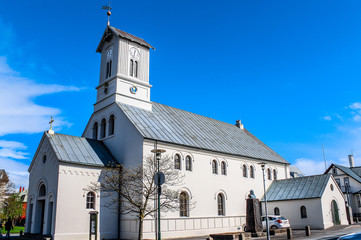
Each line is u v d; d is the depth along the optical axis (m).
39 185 29.59
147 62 38.66
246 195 39.22
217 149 36.78
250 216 29.59
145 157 28.98
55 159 27.92
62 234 25.88
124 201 28.86
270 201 41.03
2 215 64.38
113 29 36.97
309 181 40.81
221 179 36.31
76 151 29.94
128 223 28.72
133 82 36.28
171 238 28.84
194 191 32.69
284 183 42.94
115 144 32.69
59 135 30.97
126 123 31.89
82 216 27.38
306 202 37.91
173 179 29.30
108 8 38.94
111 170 29.05
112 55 36.94
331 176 40.34
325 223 36.34
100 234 27.92
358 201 58.03
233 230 35.72
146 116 34.69
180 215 30.77
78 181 27.89
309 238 25.62
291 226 38.59
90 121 37.69
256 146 47.16
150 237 27.41
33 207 29.72
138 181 27.69
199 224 32.09
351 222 41.56
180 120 39.41
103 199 28.98
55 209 26.12
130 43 37.38
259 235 28.44
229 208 36.22
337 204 39.78
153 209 28.02
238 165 39.44
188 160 33.34
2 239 29.62
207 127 42.91
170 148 31.50
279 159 47.47
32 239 26.97
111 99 34.81
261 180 42.62
